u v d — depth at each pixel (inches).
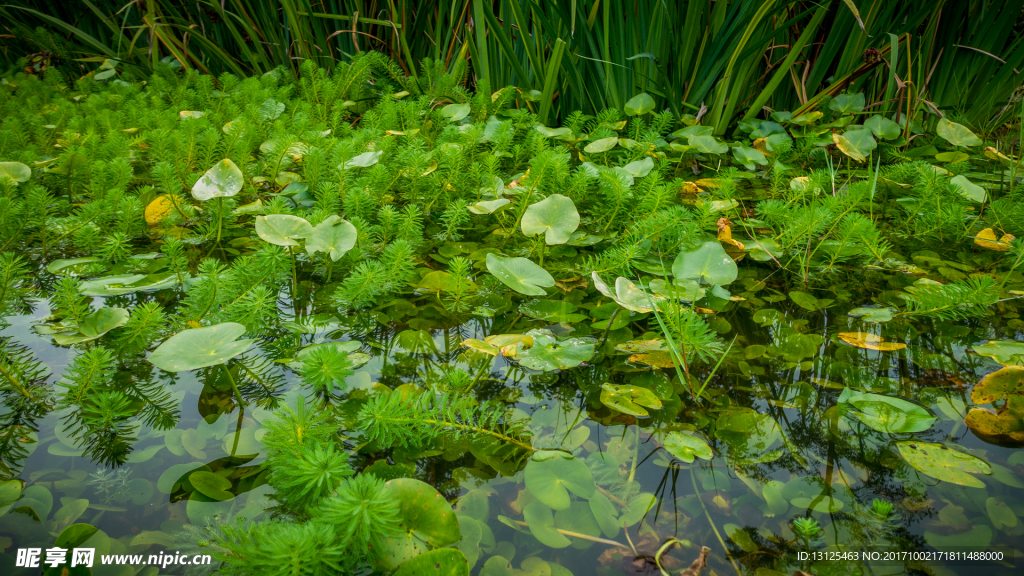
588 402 25.6
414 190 41.6
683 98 60.0
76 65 74.2
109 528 20.4
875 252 35.1
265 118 50.7
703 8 54.4
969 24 57.9
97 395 24.0
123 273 33.0
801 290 34.0
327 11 67.8
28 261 34.3
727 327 30.2
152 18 64.6
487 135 49.2
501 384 26.4
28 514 20.6
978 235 37.8
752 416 24.7
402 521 19.9
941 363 27.8
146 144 46.7
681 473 22.6
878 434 23.9
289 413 22.5
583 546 20.3
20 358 26.7
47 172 40.9
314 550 18.3
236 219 40.0
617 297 28.9
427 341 28.9
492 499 21.7
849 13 55.0
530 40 57.3
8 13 69.5
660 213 36.0
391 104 52.7
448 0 62.7
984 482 21.9
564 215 34.5
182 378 26.2
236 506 21.0
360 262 34.1
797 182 41.9
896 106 61.2
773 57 60.1
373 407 22.8
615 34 57.2
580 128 59.0
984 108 59.7
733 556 20.0
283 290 32.4
